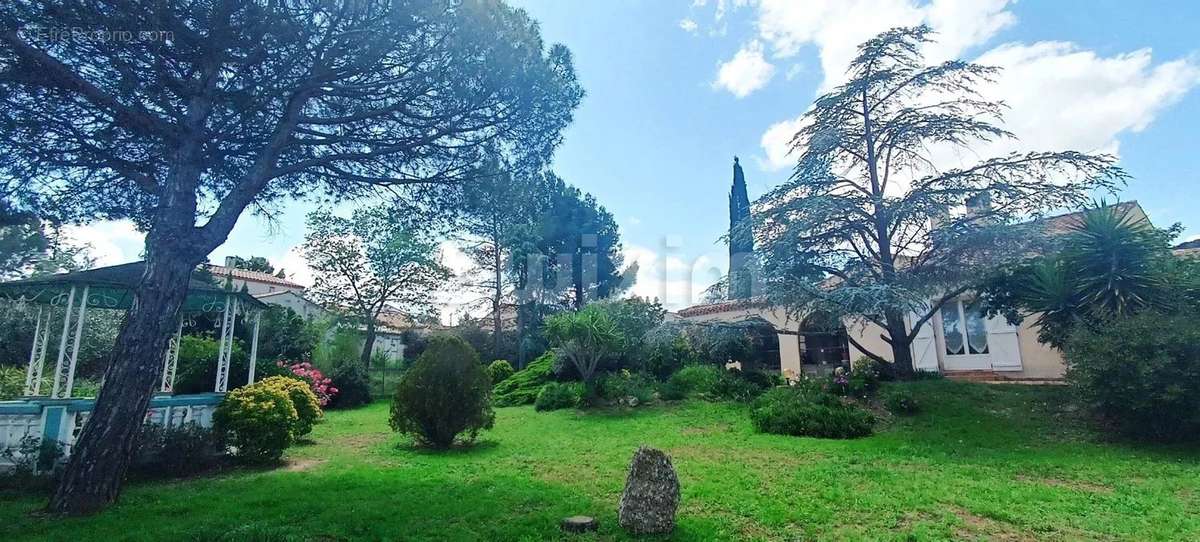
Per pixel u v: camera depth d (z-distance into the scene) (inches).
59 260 869.2
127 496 297.3
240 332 902.4
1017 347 724.7
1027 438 444.1
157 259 307.0
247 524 242.2
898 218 601.3
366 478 344.5
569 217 1460.4
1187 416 387.9
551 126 437.7
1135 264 481.1
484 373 499.5
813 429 494.3
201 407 435.5
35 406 349.1
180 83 328.2
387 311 1493.6
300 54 346.6
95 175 365.7
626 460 402.9
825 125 669.3
